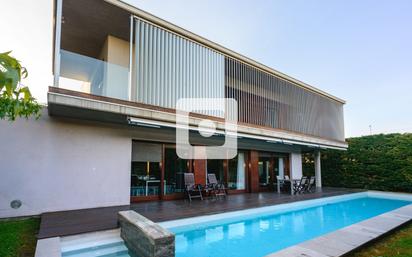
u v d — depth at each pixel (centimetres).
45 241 423
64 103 580
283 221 753
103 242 469
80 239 465
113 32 896
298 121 1238
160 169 908
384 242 468
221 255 493
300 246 415
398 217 630
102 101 636
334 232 494
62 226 511
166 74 773
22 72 126
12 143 647
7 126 646
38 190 663
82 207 712
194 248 528
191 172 983
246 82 1040
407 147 1272
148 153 888
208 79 877
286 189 1249
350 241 438
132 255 431
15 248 416
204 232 638
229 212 710
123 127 812
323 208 967
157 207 732
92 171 741
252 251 512
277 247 534
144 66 730
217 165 1071
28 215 645
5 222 584
